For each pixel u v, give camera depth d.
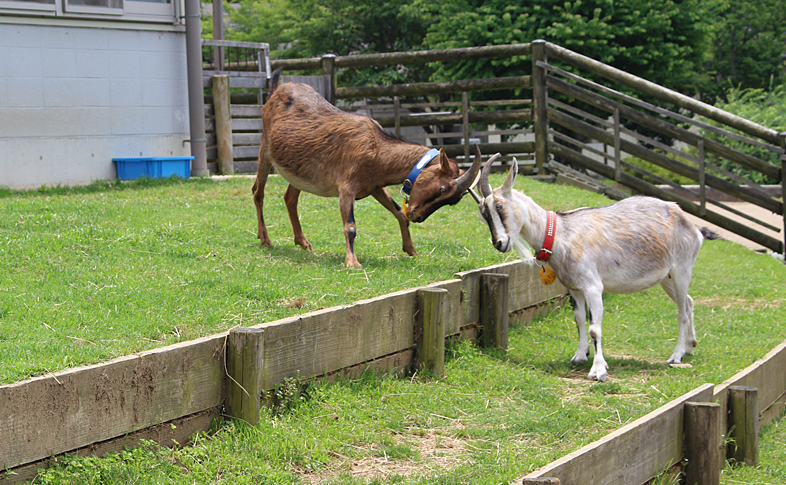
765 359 6.11
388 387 5.51
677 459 4.71
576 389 5.88
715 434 4.70
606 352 6.98
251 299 5.75
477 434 4.89
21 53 10.77
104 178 11.74
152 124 12.23
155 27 12.08
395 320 5.84
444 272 7.08
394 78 24.19
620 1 18.98
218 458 4.20
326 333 5.27
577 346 7.05
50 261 6.36
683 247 6.51
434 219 10.13
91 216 8.14
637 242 6.26
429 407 5.30
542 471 3.64
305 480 4.17
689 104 12.98
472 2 20.47
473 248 8.66
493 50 14.80
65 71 11.20
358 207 10.38
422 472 4.34
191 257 6.96
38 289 5.58
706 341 7.25
